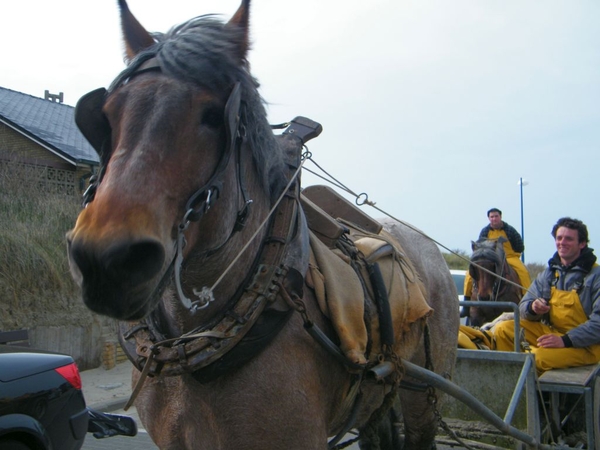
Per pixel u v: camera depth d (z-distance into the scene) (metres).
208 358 2.03
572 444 4.28
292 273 2.21
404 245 3.69
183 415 2.21
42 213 10.69
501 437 4.23
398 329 2.84
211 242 1.89
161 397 2.29
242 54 2.03
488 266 7.25
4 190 10.96
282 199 2.32
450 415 4.51
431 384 2.91
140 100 1.75
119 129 1.75
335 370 2.37
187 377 2.14
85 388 8.14
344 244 2.76
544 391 4.23
